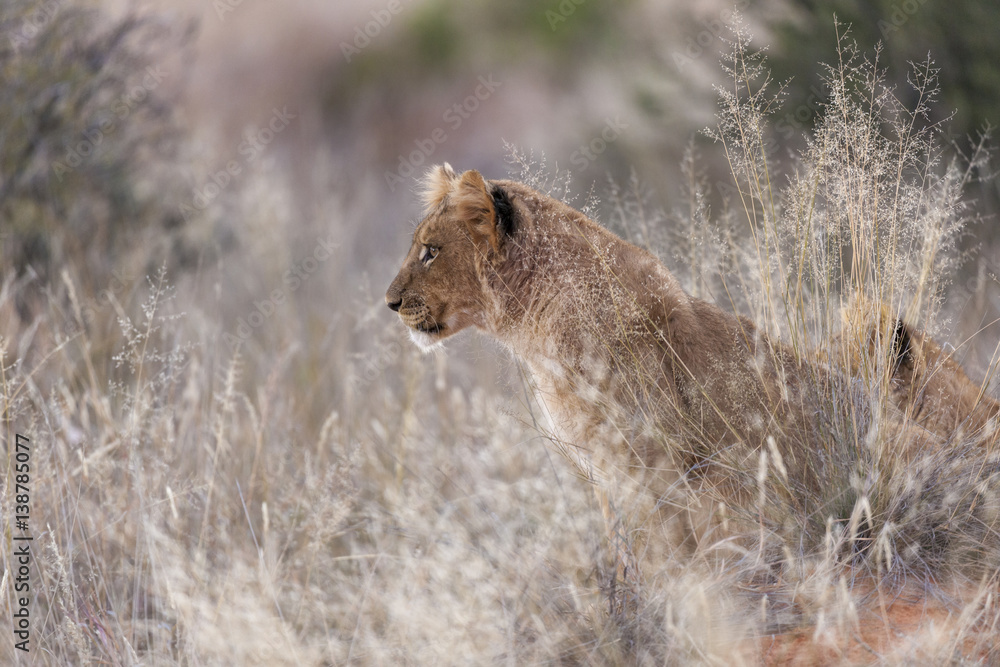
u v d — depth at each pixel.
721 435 8.14
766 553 7.61
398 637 7.84
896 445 8.01
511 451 10.80
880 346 8.18
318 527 9.21
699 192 11.16
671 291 8.52
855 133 8.44
